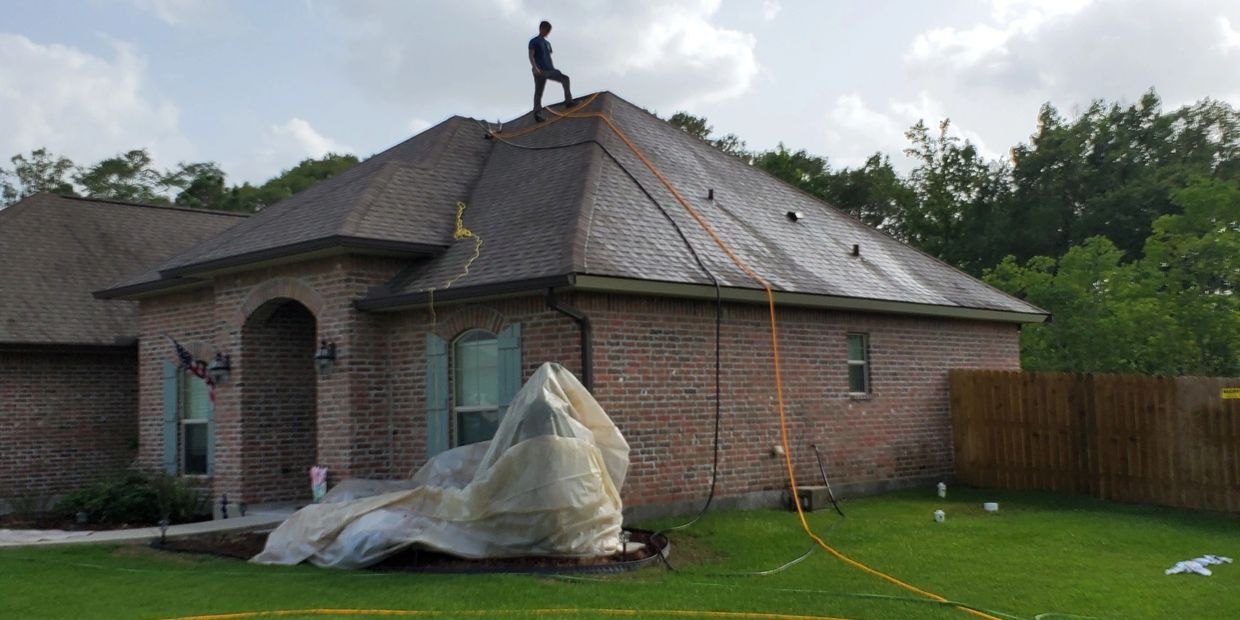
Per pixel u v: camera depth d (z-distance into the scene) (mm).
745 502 14141
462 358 13703
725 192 17531
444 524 10328
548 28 18859
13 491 18156
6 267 19719
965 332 18641
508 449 10195
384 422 14164
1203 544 11727
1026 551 11180
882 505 14844
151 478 16062
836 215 20094
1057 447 16453
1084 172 44000
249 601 8492
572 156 16141
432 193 15836
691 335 13656
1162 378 15188
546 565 9914
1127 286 28281
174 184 62250
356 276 13961
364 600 8461
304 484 15930
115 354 19641
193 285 16844
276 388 15727
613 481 10977
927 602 8633
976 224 45281
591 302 12461
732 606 8297
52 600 8641
